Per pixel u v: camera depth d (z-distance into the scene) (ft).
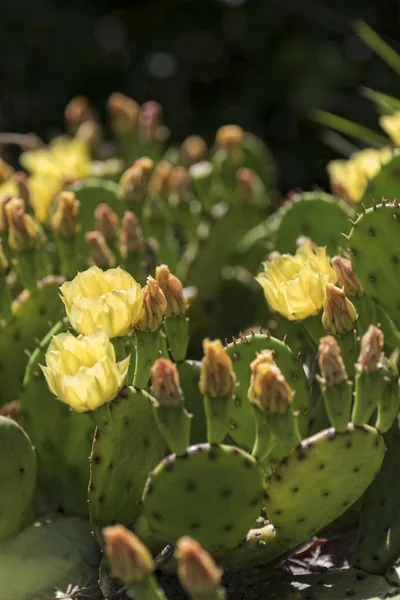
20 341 6.08
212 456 5.05
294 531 5.25
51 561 5.52
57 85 12.71
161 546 5.40
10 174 7.27
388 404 5.16
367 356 5.07
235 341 5.54
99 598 5.44
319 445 5.07
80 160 7.40
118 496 5.38
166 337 5.67
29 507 5.67
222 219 7.07
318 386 5.87
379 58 12.16
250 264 7.17
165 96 12.92
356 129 7.50
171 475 5.05
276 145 12.39
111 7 12.95
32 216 6.81
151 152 7.86
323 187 12.09
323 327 5.56
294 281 5.47
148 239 6.75
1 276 5.99
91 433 5.68
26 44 12.65
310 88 12.03
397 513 5.46
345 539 5.91
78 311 5.23
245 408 5.53
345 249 6.34
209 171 7.46
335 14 12.69
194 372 5.60
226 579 5.44
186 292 6.77
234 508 5.12
